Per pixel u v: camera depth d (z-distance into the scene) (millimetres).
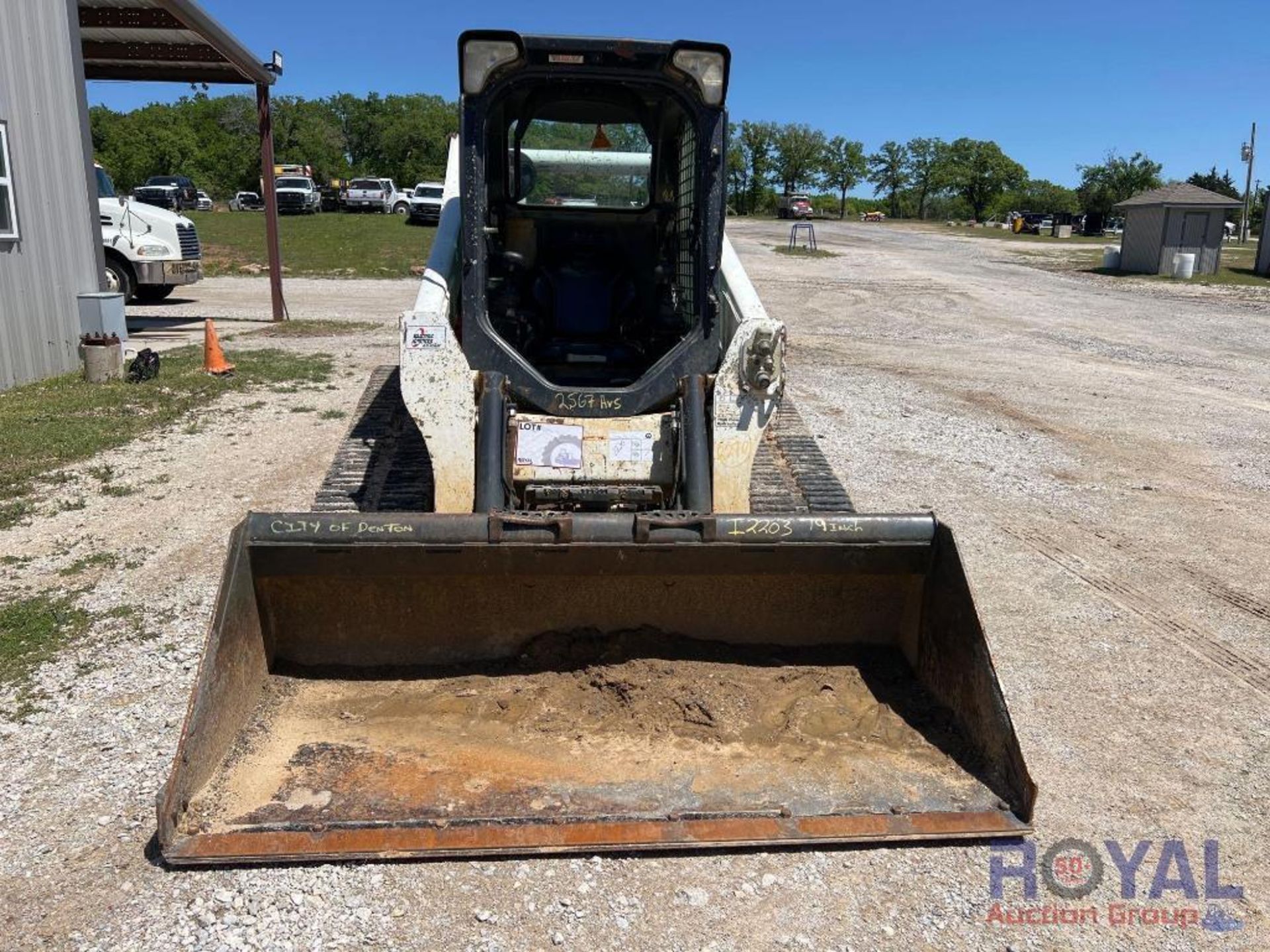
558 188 5684
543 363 5332
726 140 4797
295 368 11570
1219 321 19297
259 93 15922
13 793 3588
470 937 2963
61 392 9953
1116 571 6074
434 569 3871
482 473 4555
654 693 3982
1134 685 4672
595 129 5527
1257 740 4219
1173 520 7074
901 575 4105
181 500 6789
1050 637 5152
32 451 7758
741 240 39906
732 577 4168
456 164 6945
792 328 16891
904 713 3947
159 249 16531
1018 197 90500
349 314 17625
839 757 3697
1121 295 23781
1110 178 67062
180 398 9844
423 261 27062
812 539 3941
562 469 4742
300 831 3215
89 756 3814
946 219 93062
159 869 3205
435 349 4582
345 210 45656
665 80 4762
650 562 3928
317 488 7066
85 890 3113
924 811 3426
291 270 25312
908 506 7191
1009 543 6516
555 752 3684
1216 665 4891
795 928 3049
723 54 4645
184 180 46250
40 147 10703
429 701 3957
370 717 3855
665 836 3275
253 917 3004
